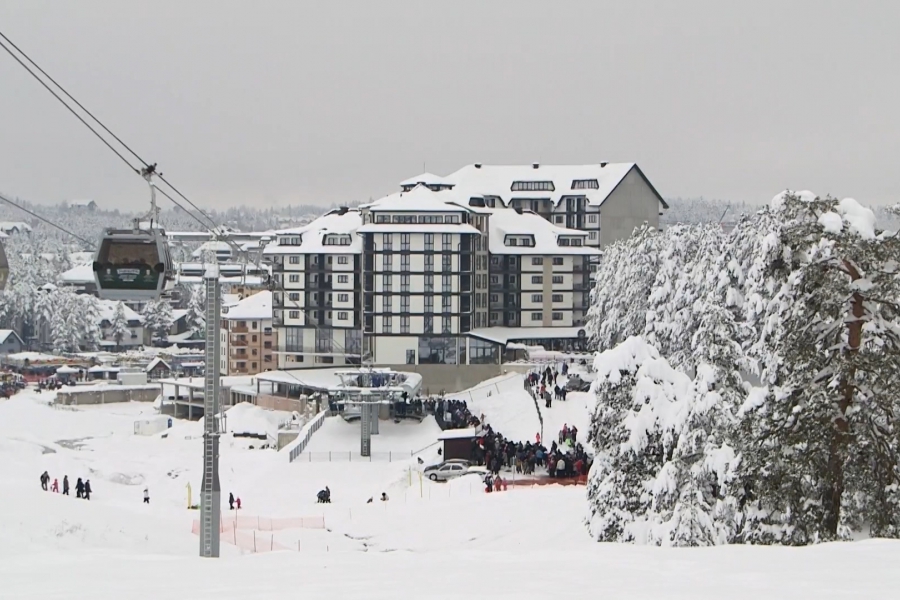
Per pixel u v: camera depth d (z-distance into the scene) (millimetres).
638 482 81500
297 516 120312
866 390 68938
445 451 156000
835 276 69875
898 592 30719
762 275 75562
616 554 49000
